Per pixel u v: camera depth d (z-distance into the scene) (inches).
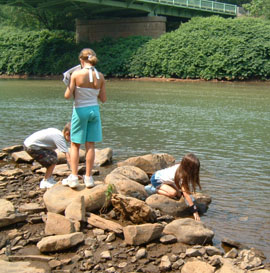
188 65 1366.9
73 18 2054.6
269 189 255.9
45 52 1672.0
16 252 166.1
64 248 166.1
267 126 504.4
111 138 411.2
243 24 1381.6
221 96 885.2
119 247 171.3
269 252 173.3
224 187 258.7
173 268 156.6
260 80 1296.8
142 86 1150.3
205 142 400.5
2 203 196.9
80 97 211.6
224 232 192.1
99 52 1585.9
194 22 1504.7
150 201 219.5
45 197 208.5
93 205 204.2
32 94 901.8
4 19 2289.6
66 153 234.2
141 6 1640.0
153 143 390.0
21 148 346.3
